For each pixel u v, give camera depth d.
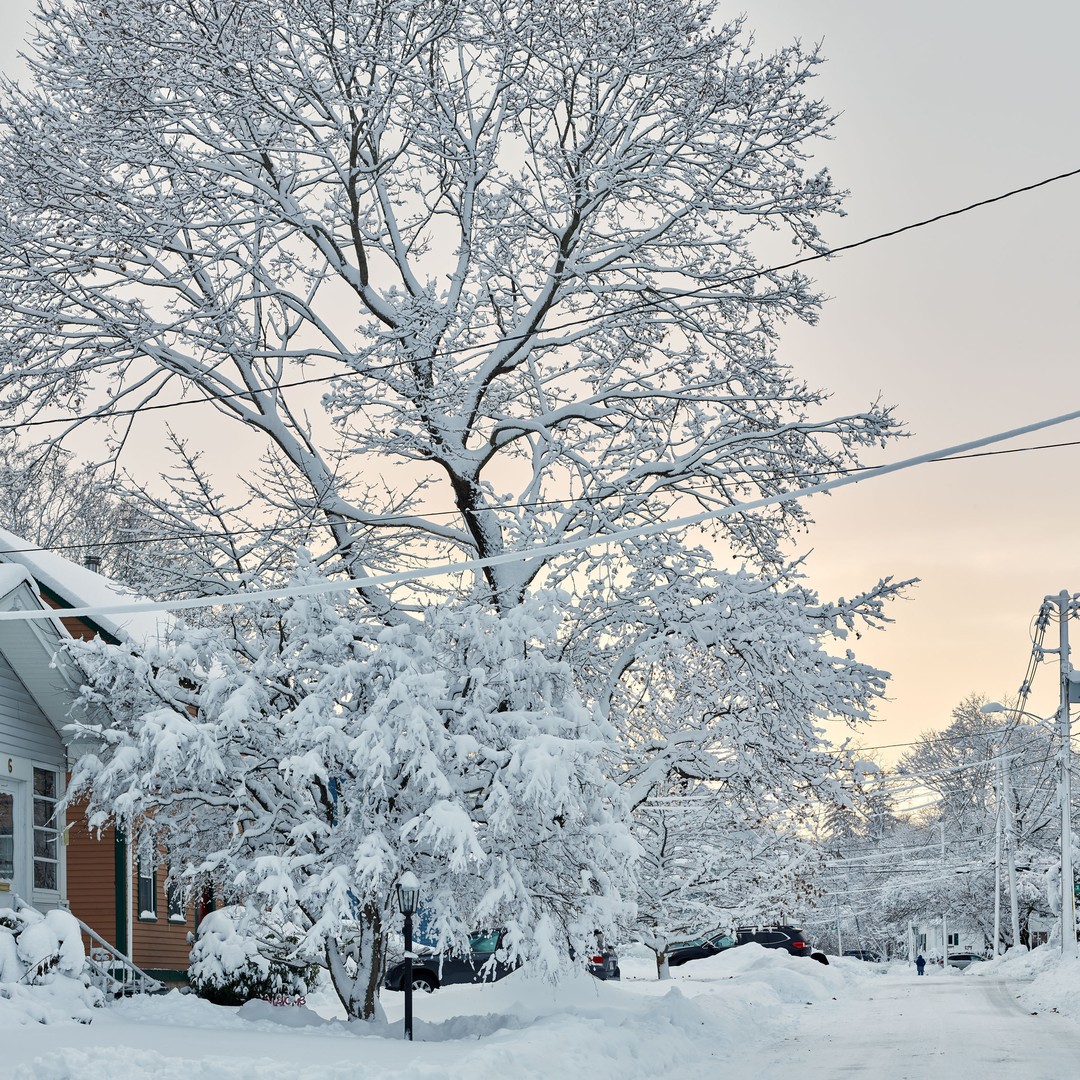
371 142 22.27
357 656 17.72
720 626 21.17
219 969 20.33
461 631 17.61
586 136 21.36
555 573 21.44
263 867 15.90
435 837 16.05
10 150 21.09
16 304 21.72
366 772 16.22
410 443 22.16
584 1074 14.31
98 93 21.20
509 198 22.17
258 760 18.28
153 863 19.75
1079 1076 15.07
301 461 22.75
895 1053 18.50
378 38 20.80
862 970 72.12
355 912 19.23
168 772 17.36
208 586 21.70
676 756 21.72
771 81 21.36
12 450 24.00
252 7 20.39
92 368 22.22
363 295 22.73
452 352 21.77
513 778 16.58
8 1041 13.59
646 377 23.64
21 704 20.81
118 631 22.97
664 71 21.22
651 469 22.34
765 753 21.53
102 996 16.95
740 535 23.88
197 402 22.62
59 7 21.30
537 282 23.23
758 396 22.56
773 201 21.88
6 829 20.41
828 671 21.27
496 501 22.62
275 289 22.72
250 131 21.31
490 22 21.72
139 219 21.44
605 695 21.78
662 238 22.67
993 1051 18.44
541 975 17.17
